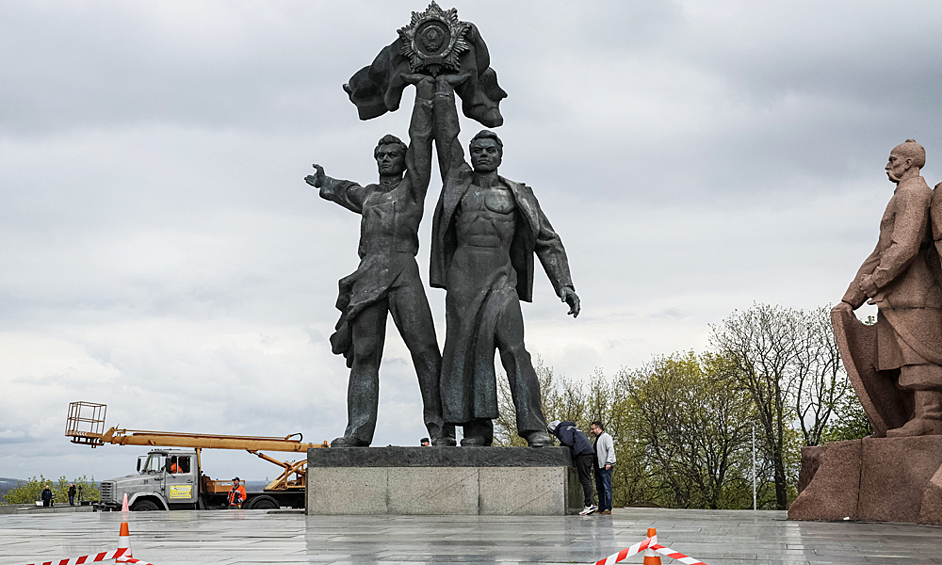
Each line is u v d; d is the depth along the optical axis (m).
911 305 13.55
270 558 7.50
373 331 17.20
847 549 8.09
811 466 14.77
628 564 7.00
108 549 8.77
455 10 17.83
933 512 11.80
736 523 12.52
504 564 6.86
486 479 15.77
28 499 99.06
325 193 18.39
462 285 16.81
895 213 13.83
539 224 17.05
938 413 13.19
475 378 16.55
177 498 35.00
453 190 17.09
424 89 17.59
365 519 14.36
